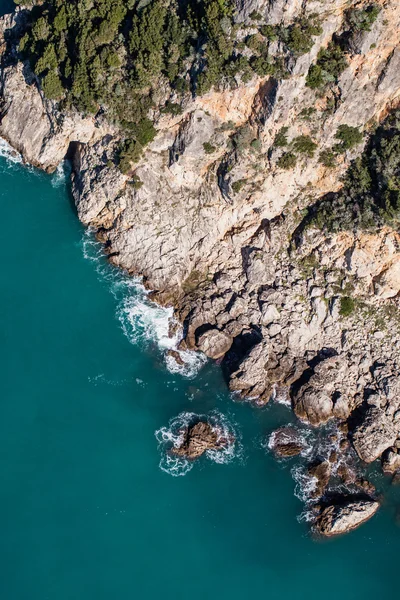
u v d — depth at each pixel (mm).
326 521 70000
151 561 67562
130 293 81062
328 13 66062
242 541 69125
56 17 77375
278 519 70500
